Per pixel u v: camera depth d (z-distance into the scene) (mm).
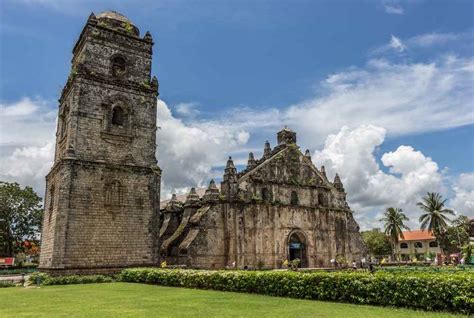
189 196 56156
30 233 78875
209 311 18609
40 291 29031
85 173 38594
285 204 54844
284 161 57562
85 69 41375
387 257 111438
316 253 56125
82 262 36656
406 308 18719
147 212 41312
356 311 17969
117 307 20297
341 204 61219
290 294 23953
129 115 43000
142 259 39969
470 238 99000
